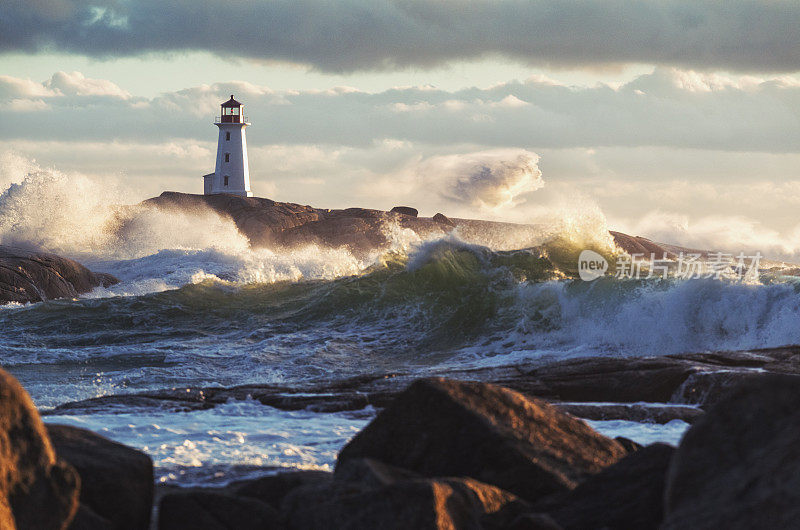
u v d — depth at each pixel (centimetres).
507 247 9106
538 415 1944
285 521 1477
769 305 6112
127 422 3125
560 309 6944
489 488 1598
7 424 1288
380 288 8144
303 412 3462
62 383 5259
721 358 4022
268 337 7356
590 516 1520
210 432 2928
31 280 11338
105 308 8481
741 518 1162
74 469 1370
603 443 1931
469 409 1867
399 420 1884
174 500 1492
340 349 6738
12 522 1225
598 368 3934
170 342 7125
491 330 7094
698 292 6319
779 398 1362
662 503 1492
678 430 3005
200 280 9981
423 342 7012
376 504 1363
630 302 6606
